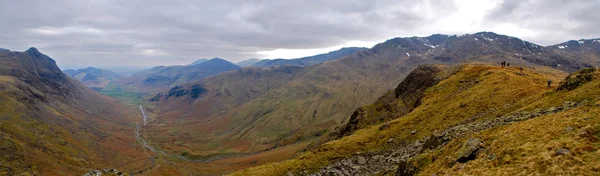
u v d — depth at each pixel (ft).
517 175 96.32
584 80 188.65
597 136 100.68
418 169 146.72
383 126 275.39
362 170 197.67
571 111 132.77
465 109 240.53
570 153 95.76
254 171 266.98
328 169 208.33
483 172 106.93
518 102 212.23
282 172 221.25
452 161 128.98
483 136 140.97
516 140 120.67
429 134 218.18
